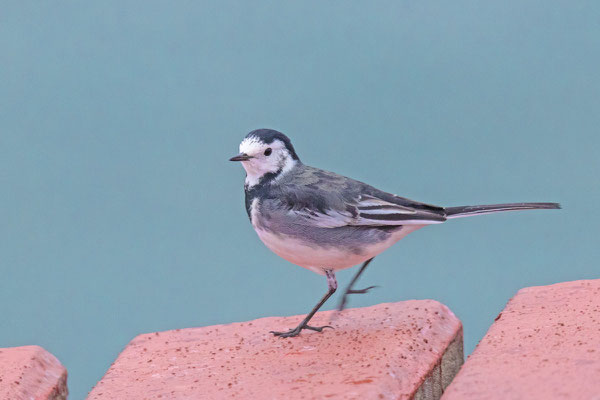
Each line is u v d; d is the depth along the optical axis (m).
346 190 12.09
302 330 11.78
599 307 10.60
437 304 11.91
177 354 11.25
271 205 12.13
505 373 8.61
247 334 11.84
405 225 11.94
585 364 8.58
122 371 10.75
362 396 8.84
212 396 9.46
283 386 9.45
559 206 12.00
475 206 12.09
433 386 10.15
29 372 10.41
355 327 11.42
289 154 12.51
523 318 10.53
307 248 12.08
